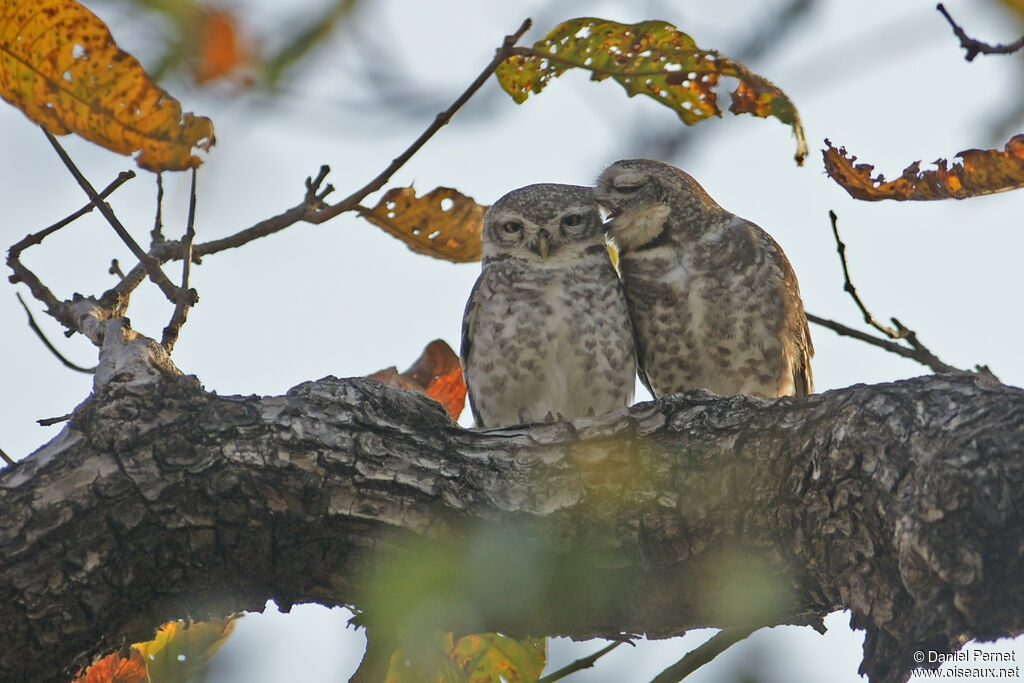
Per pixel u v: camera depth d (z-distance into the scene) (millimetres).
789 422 6301
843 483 5992
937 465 5641
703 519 6297
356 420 6602
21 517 6215
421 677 6645
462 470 6508
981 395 5852
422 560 6184
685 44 6801
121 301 7570
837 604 6305
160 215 7512
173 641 7805
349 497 6391
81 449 6359
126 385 6504
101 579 6297
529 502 6422
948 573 5535
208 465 6336
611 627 6668
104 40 4859
